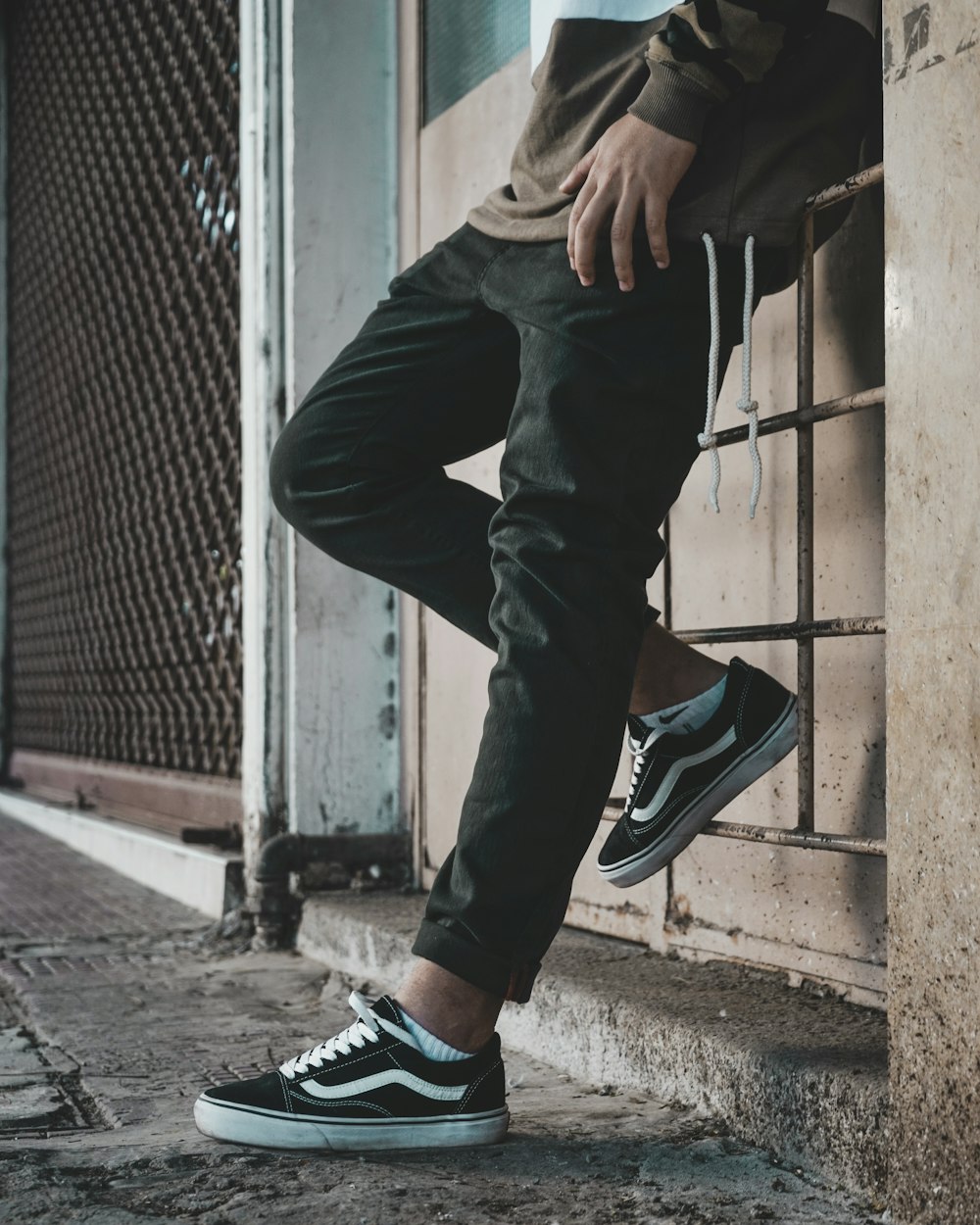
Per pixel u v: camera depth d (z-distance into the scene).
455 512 1.52
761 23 1.23
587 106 1.40
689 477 1.94
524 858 1.27
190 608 3.62
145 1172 1.26
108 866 3.85
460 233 1.51
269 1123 1.31
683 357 1.32
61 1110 1.53
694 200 1.32
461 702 2.56
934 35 1.10
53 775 5.07
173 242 3.75
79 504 4.79
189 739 3.64
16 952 2.60
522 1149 1.34
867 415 1.59
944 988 1.07
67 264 4.94
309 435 1.52
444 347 1.50
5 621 5.83
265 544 2.80
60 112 5.02
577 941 2.09
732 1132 1.39
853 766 1.61
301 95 2.79
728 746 1.50
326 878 2.71
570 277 1.33
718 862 1.87
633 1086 1.59
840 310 1.64
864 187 1.27
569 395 1.30
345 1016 2.04
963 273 1.06
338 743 2.78
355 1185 1.22
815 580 1.67
